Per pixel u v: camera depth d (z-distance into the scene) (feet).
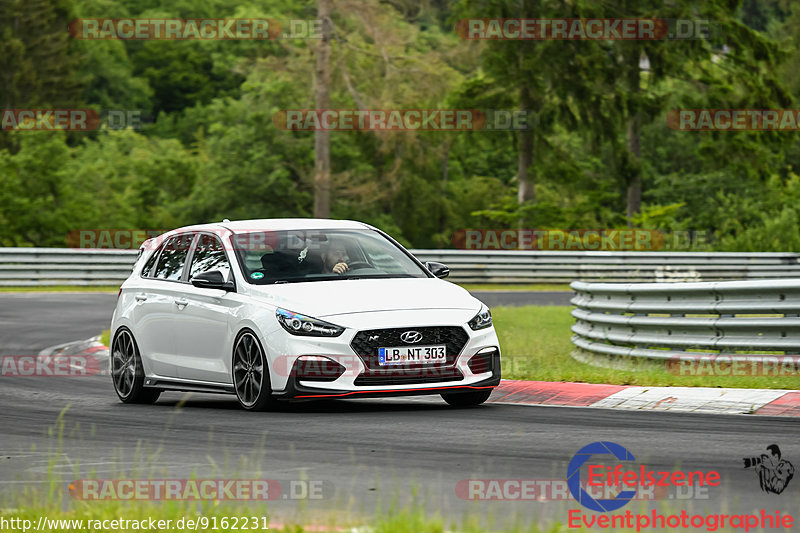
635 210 602.03
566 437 94.94
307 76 494.18
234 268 122.52
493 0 533.96
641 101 554.05
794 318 129.90
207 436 100.63
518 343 188.96
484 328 116.16
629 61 555.69
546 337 203.21
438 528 58.85
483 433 98.22
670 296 147.64
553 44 528.63
